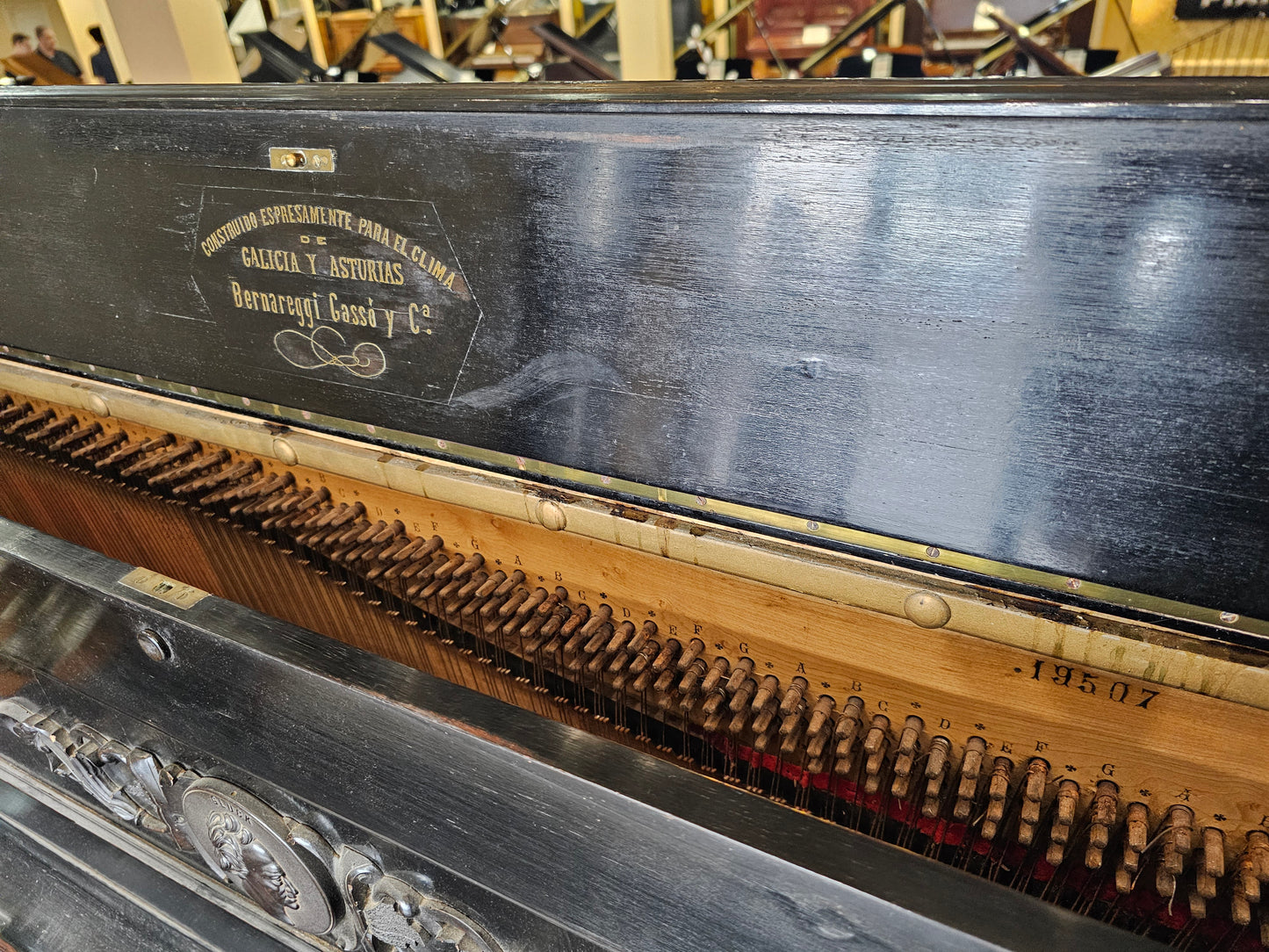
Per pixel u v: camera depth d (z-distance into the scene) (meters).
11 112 1.03
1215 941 0.90
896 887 0.63
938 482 0.75
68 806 1.32
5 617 1.07
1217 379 0.61
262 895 1.08
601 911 0.78
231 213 0.96
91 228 1.08
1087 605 0.75
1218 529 0.66
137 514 1.46
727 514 0.87
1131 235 0.59
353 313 0.96
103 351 1.21
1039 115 0.58
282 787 0.95
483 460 0.99
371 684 0.78
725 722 1.08
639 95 0.71
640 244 0.76
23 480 1.58
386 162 0.84
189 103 0.91
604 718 1.17
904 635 0.86
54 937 1.26
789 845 0.66
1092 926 0.60
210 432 1.18
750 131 0.67
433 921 0.91
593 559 1.03
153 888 1.25
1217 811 0.81
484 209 0.82
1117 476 0.67
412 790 0.82
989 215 0.62
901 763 0.86
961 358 0.68
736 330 0.76
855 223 0.67
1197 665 0.70
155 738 1.06
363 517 1.20
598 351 0.84
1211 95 0.54
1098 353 0.64
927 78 0.65
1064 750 0.85
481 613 1.08
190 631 0.87
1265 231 0.55
